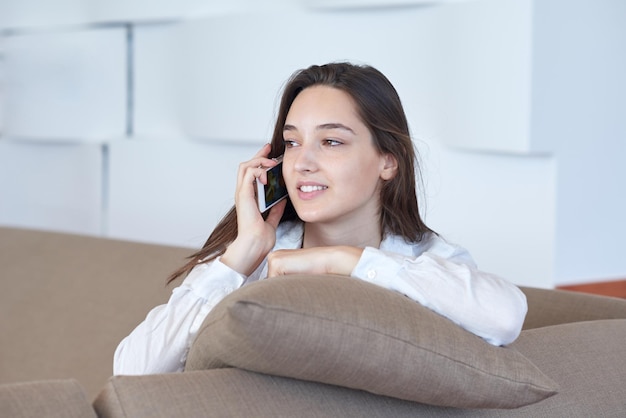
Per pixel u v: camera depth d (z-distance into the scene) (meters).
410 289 1.39
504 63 2.94
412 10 3.20
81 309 2.47
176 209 3.93
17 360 2.48
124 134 4.14
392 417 1.30
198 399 1.18
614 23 3.18
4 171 4.67
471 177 3.15
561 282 3.09
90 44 4.20
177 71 3.89
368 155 1.61
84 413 1.13
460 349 1.28
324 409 1.25
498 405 1.32
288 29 3.48
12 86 4.53
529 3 2.86
